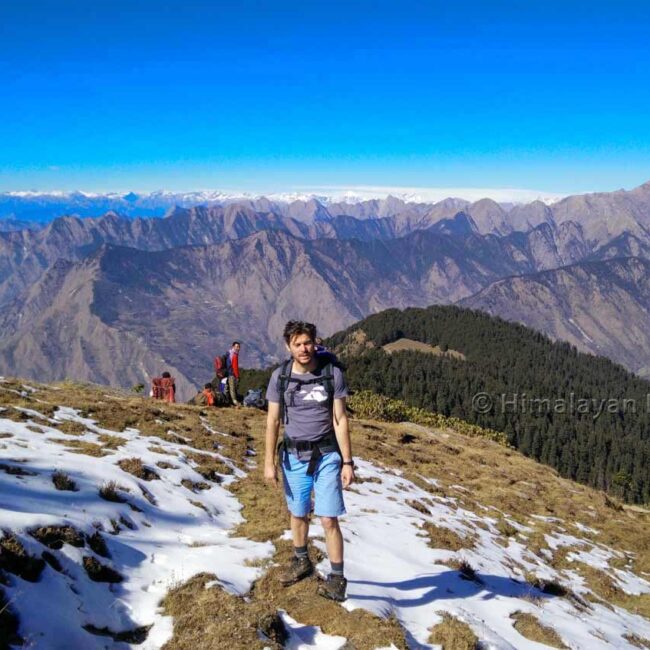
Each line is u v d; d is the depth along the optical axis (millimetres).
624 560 17984
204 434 17844
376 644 6062
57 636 5332
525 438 173875
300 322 6590
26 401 16391
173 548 8648
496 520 18016
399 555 10211
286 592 7211
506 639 7746
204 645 5605
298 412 6738
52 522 7117
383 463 21516
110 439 13961
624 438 197750
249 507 12242
